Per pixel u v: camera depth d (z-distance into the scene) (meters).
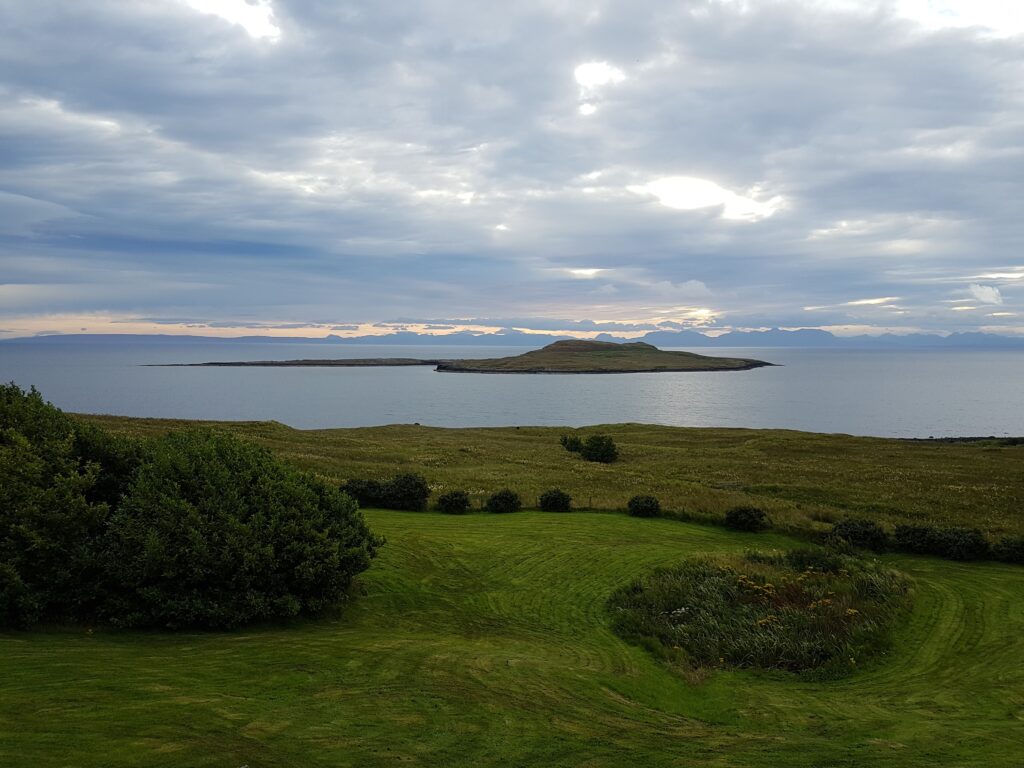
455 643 14.24
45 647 11.11
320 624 14.83
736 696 12.62
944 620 17.66
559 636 15.93
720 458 56.03
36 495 12.62
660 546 24.50
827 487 39.47
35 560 12.45
